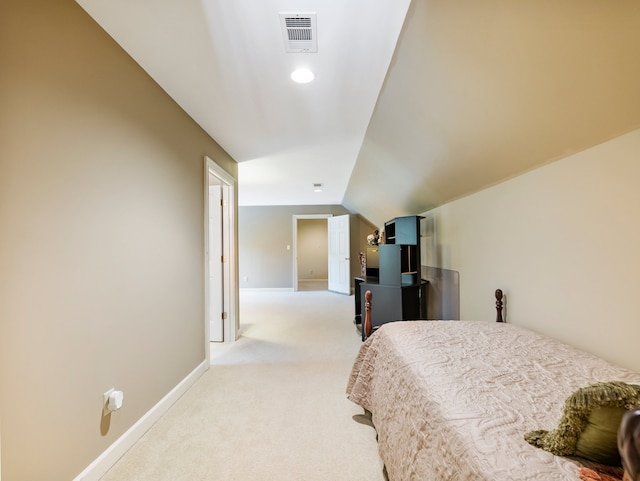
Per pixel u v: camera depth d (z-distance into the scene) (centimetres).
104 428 151
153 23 149
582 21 101
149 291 192
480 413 96
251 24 150
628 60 104
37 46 118
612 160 140
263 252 791
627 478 52
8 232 108
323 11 142
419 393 117
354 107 243
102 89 152
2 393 106
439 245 349
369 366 196
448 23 132
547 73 126
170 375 217
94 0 134
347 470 153
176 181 229
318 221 1050
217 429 188
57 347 126
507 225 220
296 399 225
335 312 536
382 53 174
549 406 100
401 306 329
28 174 115
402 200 416
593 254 151
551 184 178
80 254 138
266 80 202
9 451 107
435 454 97
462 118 188
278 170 443
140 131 185
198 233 267
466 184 262
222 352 329
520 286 207
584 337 157
